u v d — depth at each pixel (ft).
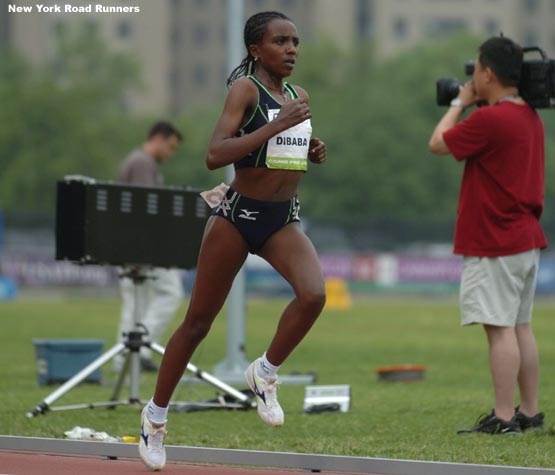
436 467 51.70
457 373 106.83
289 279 50.67
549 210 557.74
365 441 62.23
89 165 514.27
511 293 64.90
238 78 51.67
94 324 184.96
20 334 160.86
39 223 358.43
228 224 50.65
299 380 97.86
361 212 533.96
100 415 73.82
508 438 62.80
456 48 573.74
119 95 645.51
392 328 181.98
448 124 67.82
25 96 510.99
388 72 575.38
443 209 532.32
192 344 52.21
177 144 103.96
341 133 536.42
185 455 56.24
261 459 54.75
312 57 578.66
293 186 50.70
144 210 77.97
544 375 102.06
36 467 53.93
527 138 65.21
